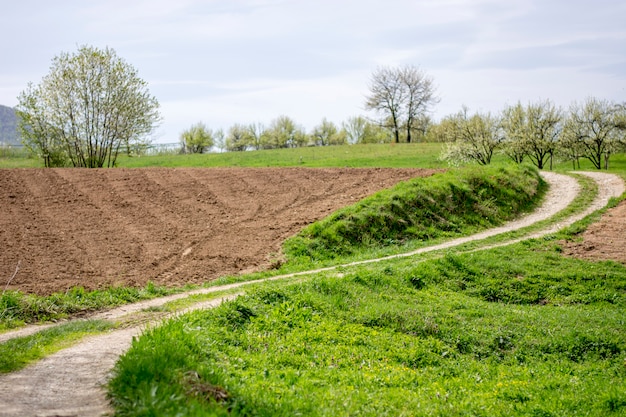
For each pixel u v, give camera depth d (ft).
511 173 118.21
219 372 29.48
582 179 127.95
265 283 61.57
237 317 43.96
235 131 345.31
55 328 43.39
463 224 94.43
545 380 38.01
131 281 65.21
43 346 37.47
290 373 34.12
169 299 57.88
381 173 119.44
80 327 43.39
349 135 349.00
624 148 186.09
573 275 64.28
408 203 95.14
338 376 35.12
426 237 88.63
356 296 54.13
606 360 43.55
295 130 349.00
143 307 54.34
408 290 58.34
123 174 115.24
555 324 50.11
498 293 61.00
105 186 106.22
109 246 78.13
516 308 56.03
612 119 184.14
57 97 144.97
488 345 46.11
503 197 106.42
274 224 89.97
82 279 65.05
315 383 33.04
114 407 24.23
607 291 60.34
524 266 67.21
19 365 32.27
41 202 95.45
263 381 31.32
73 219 88.58
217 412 23.91
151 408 22.57
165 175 116.78
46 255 73.15
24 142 147.13
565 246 76.48
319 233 83.97
